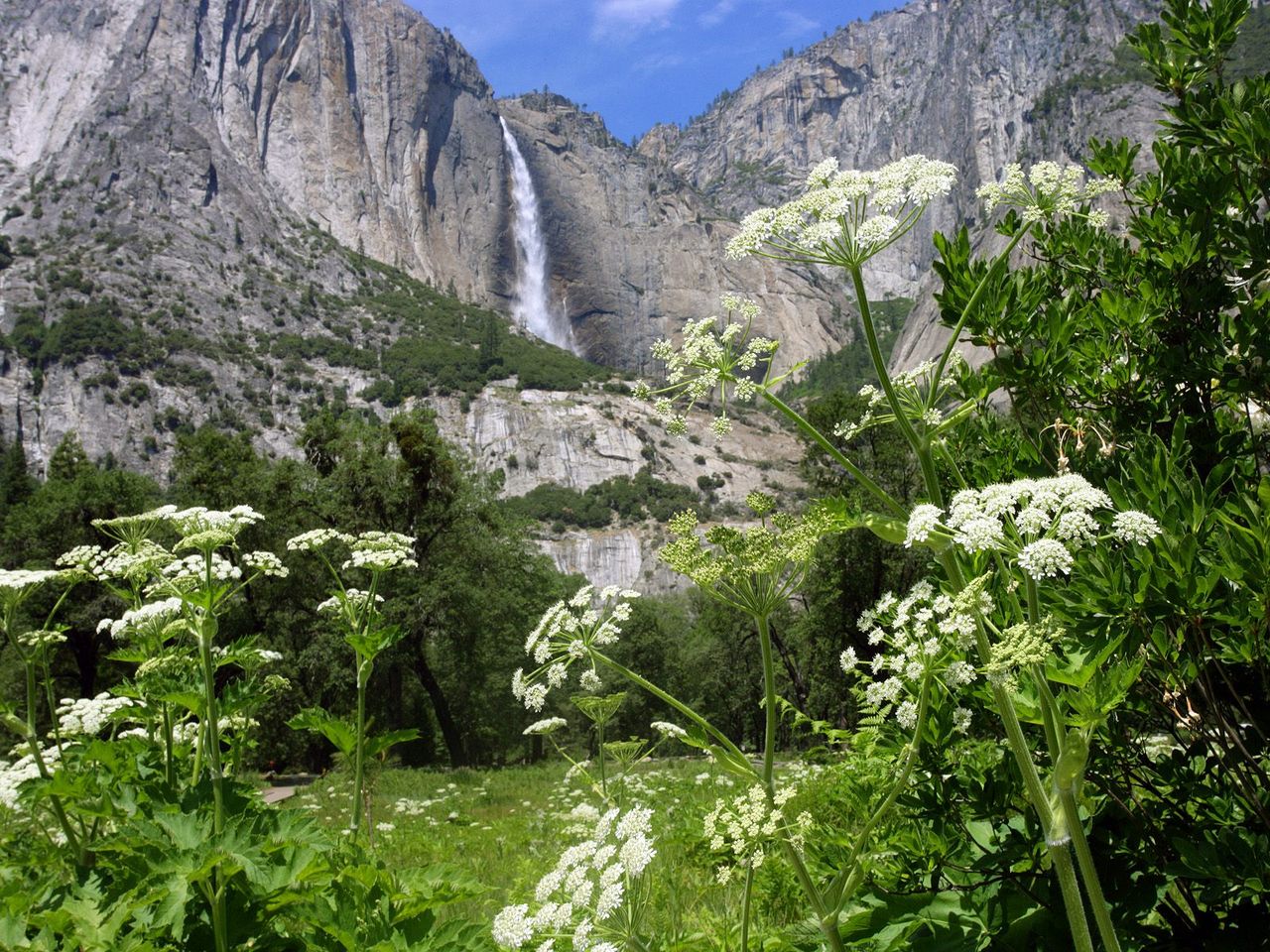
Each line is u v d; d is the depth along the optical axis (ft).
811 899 10.39
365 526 126.62
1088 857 8.48
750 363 12.44
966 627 9.71
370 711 142.41
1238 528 10.55
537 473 591.78
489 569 139.54
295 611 128.06
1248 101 15.98
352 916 14.67
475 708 168.14
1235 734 11.46
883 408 12.84
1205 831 11.55
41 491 154.40
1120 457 15.19
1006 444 17.10
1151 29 17.87
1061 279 18.74
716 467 604.49
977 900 12.93
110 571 18.79
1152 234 16.88
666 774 55.77
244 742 19.72
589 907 9.98
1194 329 15.99
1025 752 9.39
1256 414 16.72
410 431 129.49
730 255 12.66
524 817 44.70
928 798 13.28
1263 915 11.09
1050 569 8.87
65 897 15.35
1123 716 13.61
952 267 16.03
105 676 131.34
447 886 16.03
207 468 128.06
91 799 16.94
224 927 13.96
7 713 18.35
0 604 18.99
